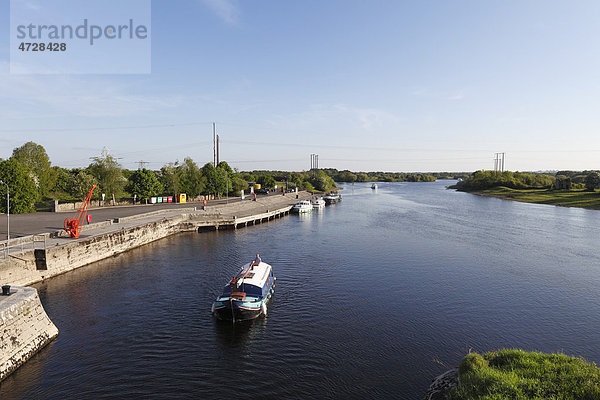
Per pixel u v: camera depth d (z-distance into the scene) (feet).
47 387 60.18
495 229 227.40
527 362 51.93
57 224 171.94
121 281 116.57
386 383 62.34
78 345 74.54
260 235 207.41
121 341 76.64
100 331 81.10
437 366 67.77
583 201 367.25
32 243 128.36
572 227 233.35
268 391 59.93
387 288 112.16
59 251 122.52
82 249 134.21
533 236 202.39
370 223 258.57
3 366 61.72
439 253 160.15
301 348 74.54
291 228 235.20
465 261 145.79
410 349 74.33
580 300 102.27
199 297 102.83
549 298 103.76
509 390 43.83
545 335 81.05
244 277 97.40
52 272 119.65
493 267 136.67
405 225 247.50
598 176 452.35
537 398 41.45
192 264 138.82
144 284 113.60
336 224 254.27
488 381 47.09
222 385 61.52
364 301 101.14
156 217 211.00
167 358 70.13
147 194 305.32
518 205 389.39
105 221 174.40
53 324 79.25
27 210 221.05
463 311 94.27
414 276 124.88
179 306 96.17
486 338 79.36
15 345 65.51
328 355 71.72
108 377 63.41
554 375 47.11
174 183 331.16
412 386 61.41
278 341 77.56
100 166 289.74
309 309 95.45
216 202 336.49
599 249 168.66
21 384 60.75
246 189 453.58
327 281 119.03
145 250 164.86
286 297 104.22
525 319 89.45
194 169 358.02
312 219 283.59
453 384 54.08
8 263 103.35
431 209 356.59
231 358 70.44
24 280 109.29
